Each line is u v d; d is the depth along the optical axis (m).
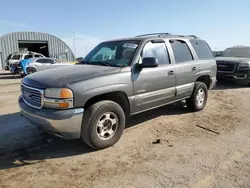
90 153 3.70
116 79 3.80
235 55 11.42
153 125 4.97
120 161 3.43
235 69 9.80
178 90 5.07
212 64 6.14
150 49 4.54
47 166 3.32
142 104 4.29
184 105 6.61
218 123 5.10
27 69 16.47
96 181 2.94
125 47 4.49
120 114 3.91
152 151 3.74
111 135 3.88
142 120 5.31
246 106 6.61
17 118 5.58
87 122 3.53
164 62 4.78
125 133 4.52
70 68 4.15
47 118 3.29
